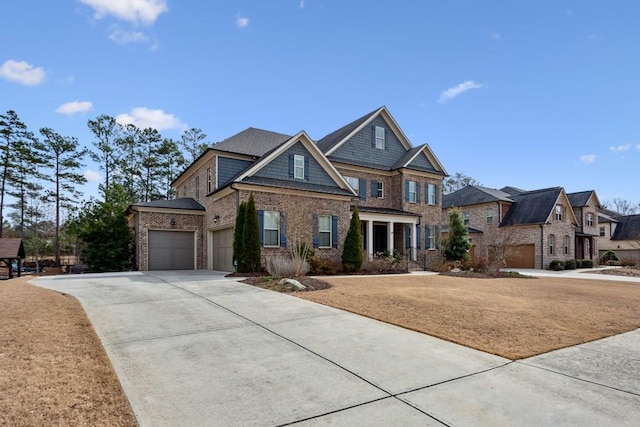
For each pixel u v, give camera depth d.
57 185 34.00
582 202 34.88
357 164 23.42
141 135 37.53
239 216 15.77
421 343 5.72
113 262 20.02
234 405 3.62
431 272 20.44
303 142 18.97
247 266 15.24
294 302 8.84
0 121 31.56
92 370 4.45
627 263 33.25
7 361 4.61
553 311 8.49
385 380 4.27
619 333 6.70
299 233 17.33
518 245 30.67
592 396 3.92
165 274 15.97
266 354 5.17
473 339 5.97
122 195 29.44
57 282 12.66
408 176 24.73
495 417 3.40
